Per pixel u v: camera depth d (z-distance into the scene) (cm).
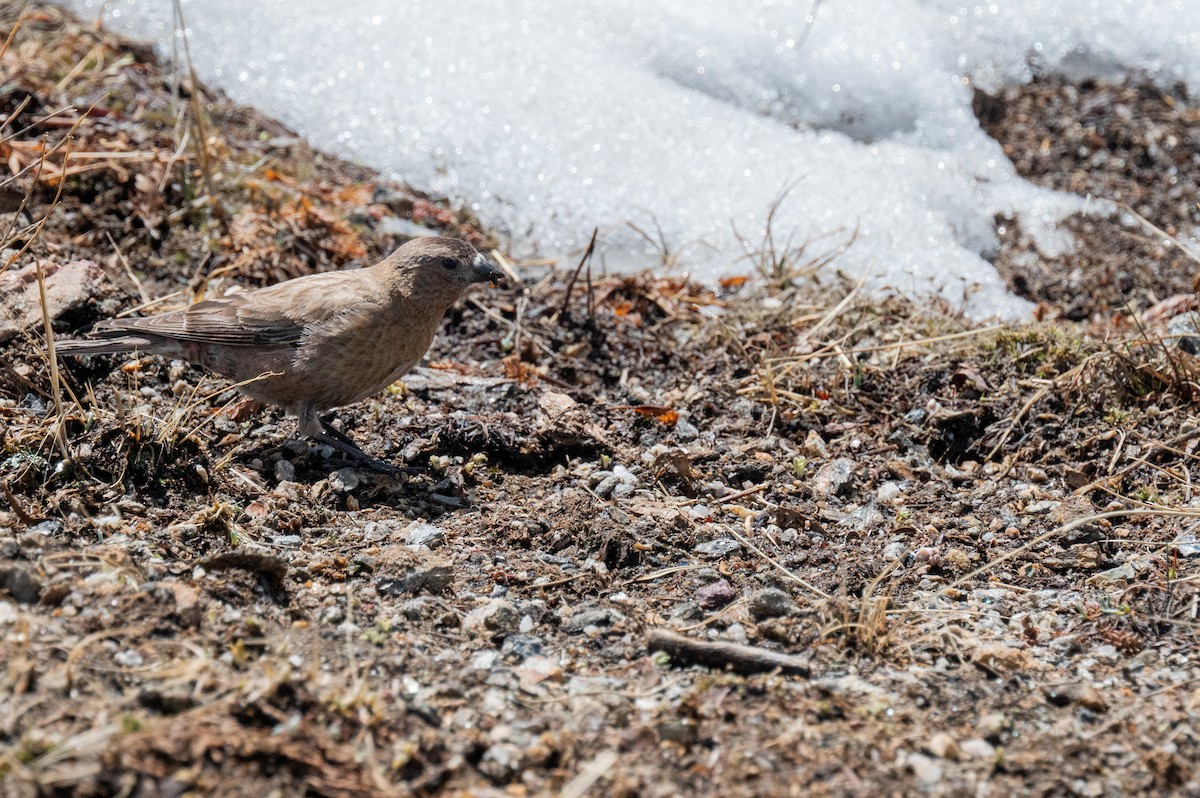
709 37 2075
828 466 1258
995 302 1686
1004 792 779
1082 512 1164
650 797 760
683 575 1053
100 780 700
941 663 933
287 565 1000
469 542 1088
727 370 1474
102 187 1588
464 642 932
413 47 1995
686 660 915
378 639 909
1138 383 1355
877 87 2044
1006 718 855
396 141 1873
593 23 2083
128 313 1370
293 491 1145
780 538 1130
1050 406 1350
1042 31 2159
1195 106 2086
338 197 1706
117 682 800
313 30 2002
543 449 1259
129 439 1108
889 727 838
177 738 738
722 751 803
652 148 1908
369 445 1262
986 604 1029
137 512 1062
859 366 1432
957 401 1377
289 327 1198
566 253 1744
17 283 1358
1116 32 2169
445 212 1744
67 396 1245
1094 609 1020
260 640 880
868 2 2155
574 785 762
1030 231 1836
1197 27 2164
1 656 802
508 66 1988
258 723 780
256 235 1559
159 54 1939
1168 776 795
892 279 1708
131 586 898
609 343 1527
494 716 834
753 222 1808
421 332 1257
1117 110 2053
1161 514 1136
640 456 1269
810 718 845
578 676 898
